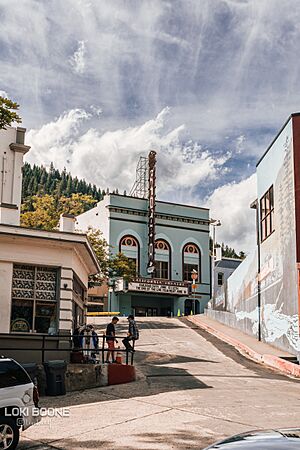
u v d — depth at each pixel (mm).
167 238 54750
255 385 18156
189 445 9805
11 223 19078
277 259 27438
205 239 56812
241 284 34375
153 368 21562
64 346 18891
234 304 35906
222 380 19016
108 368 17672
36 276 19234
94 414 12828
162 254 54250
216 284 50625
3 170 29953
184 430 11023
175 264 54656
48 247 19328
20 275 18984
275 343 27312
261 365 23781
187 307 55344
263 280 29719
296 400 15141
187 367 22062
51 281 19469
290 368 21781
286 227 26172
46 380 15625
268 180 29750
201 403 14211
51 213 43531
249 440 5223
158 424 11617
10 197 29938
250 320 31922
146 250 53531
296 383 19109
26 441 10406
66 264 19578
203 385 17703
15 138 30688
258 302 30453
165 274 54094
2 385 9500
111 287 51156
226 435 10594
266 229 29922
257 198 31859
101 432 10992
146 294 52312
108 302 51125
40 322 19031
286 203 26328
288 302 25531
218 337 32500
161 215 54469
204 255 56438
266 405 14117
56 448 9836
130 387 17125
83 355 19109
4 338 18156
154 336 31688
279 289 26938
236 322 35094
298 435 5207
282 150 27219
